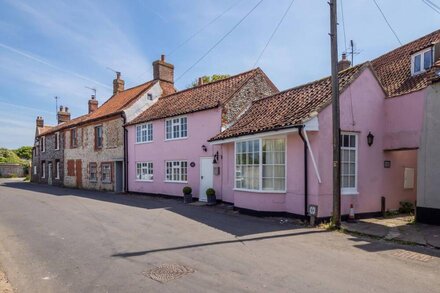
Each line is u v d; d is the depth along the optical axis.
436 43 13.12
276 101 15.14
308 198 11.50
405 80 14.30
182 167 19.86
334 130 10.38
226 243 8.56
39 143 40.66
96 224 11.43
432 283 5.73
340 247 8.13
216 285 5.68
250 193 13.29
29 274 6.47
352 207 11.70
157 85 26.72
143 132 23.19
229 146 16.52
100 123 27.67
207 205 16.50
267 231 10.05
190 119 19.20
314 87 13.69
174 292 5.42
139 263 6.99
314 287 5.57
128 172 24.55
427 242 8.41
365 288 5.51
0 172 54.66
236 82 19.59
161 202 18.14
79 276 6.30
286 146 12.50
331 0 10.41
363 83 12.35
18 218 12.96
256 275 6.16
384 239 8.92
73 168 31.83
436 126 10.70
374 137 12.53
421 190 11.09
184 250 7.92
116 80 32.59
